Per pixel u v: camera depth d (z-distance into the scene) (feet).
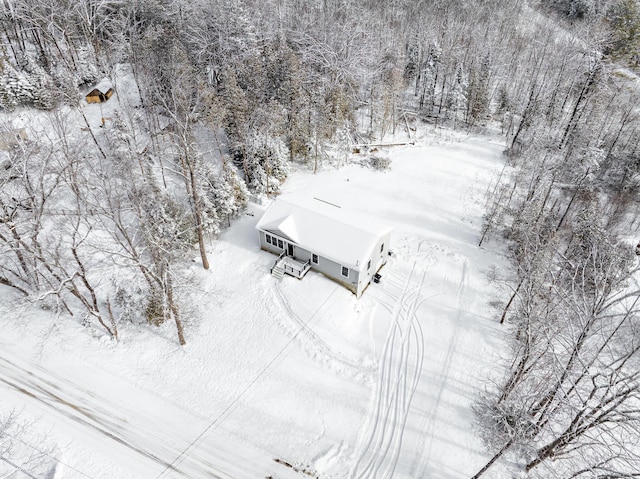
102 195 95.76
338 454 70.18
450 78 208.33
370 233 97.09
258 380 80.94
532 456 70.59
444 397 79.82
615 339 69.72
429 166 153.48
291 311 93.76
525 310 72.74
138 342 88.12
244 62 152.97
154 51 144.77
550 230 108.06
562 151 150.61
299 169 147.02
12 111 137.39
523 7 268.62
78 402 76.69
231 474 67.41
